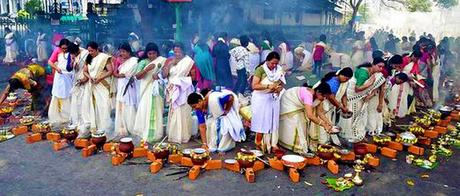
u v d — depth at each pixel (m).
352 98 6.00
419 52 7.80
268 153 5.49
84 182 4.64
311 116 5.12
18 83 6.86
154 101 5.91
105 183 4.61
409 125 6.92
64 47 6.61
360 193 4.45
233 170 4.96
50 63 6.70
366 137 6.34
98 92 6.21
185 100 5.86
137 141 5.98
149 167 5.03
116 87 6.51
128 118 6.22
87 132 6.10
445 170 5.12
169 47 8.82
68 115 6.87
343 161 5.21
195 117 6.25
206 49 8.16
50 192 4.39
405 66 7.88
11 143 5.88
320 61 12.41
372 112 6.38
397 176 4.90
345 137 6.12
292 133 5.46
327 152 5.09
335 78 5.82
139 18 17.98
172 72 5.81
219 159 5.31
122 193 4.39
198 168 4.84
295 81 11.52
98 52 6.23
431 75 8.77
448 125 7.05
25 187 4.50
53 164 5.13
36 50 15.66
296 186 4.58
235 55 8.98
